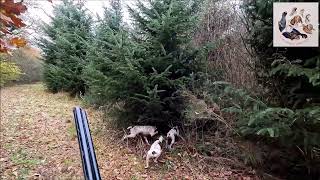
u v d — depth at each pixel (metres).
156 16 5.26
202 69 5.51
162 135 5.41
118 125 6.00
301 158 4.11
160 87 5.21
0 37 2.19
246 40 4.48
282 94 4.08
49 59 11.39
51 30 11.08
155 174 4.43
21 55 15.03
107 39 5.62
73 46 9.20
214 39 5.89
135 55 5.16
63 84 10.32
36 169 4.35
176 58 5.29
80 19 9.93
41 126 6.59
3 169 4.26
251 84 4.84
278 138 3.90
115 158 4.89
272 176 4.31
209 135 5.43
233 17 6.05
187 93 4.89
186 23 5.05
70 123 6.81
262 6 3.82
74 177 4.16
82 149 1.95
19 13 1.99
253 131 3.79
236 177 4.38
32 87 13.26
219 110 4.70
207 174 4.46
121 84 5.11
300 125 3.58
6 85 14.14
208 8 6.12
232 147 4.92
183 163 4.74
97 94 6.15
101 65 5.38
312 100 3.72
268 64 4.20
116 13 6.84
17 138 5.73
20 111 8.06
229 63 5.54
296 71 3.31
